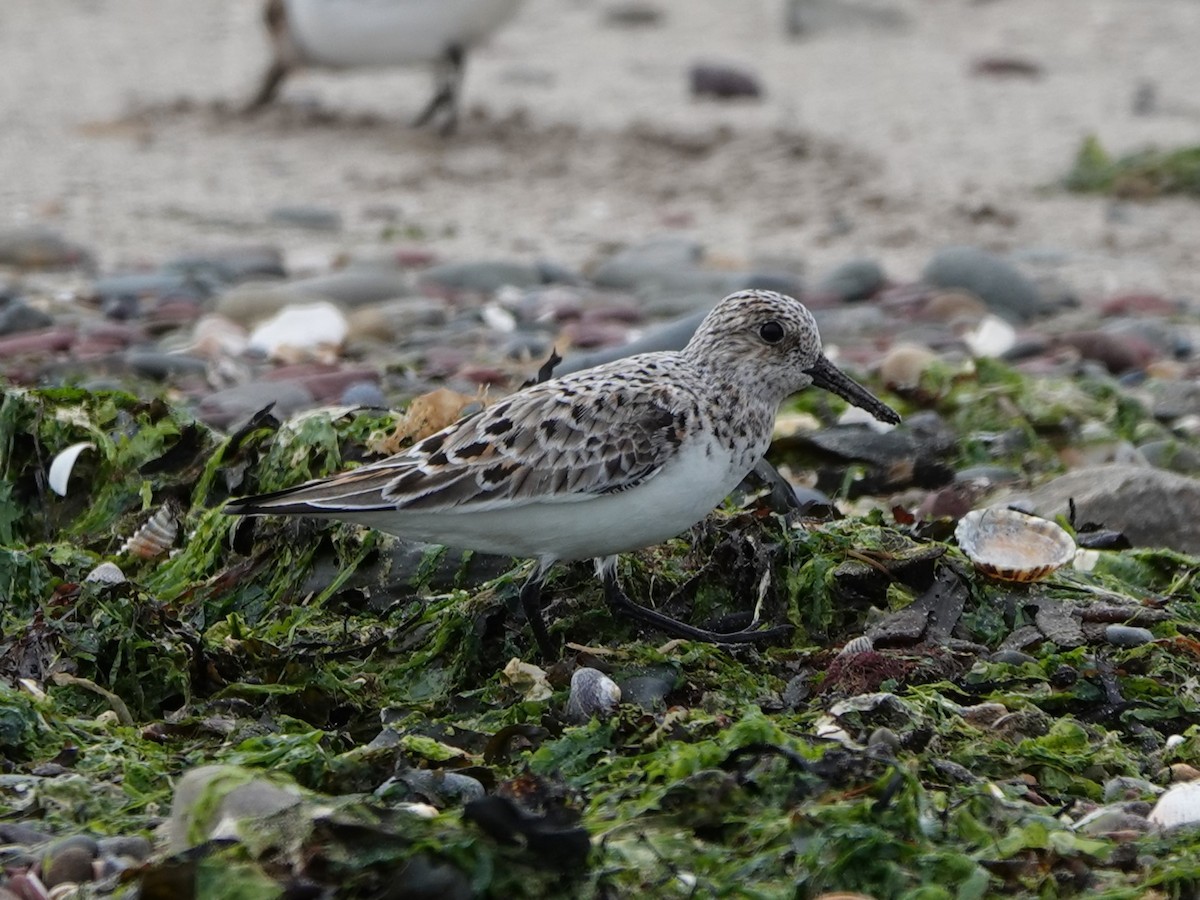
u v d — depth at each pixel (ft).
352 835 23.52
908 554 33.40
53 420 39.96
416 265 67.72
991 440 46.68
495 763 28.04
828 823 24.67
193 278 63.31
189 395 51.19
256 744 27.78
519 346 55.88
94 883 24.31
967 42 106.83
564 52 104.27
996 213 74.90
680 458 31.42
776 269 66.74
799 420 47.42
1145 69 100.27
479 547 31.89
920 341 57.62
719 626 33.01
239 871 23.06
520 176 79.46
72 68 97.55
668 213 74.84
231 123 86.43
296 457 38.17
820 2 109.40
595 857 23.88
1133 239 72.69
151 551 37.52
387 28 81.30
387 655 32.45
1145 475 40.96
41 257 65.57
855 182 78.84
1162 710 30.09
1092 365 55.57
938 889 23.66
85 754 28.30
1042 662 30.96
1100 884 24.54
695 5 116.88
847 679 30.07
